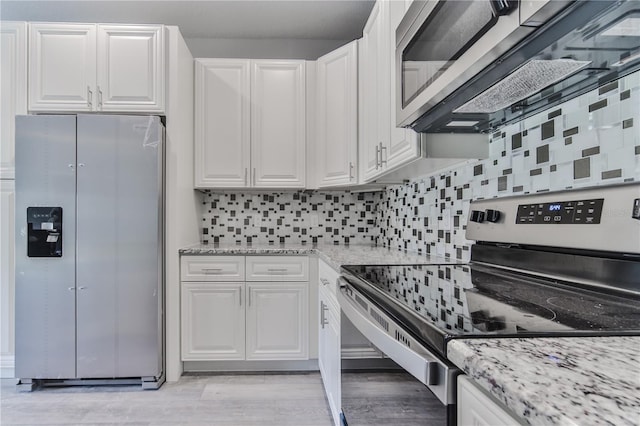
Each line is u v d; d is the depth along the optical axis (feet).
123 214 6.97
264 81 8.63
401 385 2.46
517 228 3.67
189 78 8.25
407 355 2.08
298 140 8.63
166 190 7.43
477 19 2.55
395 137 5.24
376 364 3.00
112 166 6.95
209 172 8.50
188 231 8.21
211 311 7.61
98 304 6.90
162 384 7.14
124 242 6.96
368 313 3.04
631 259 2.58
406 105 4.01
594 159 3.06
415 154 4.57
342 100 8.04
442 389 1.81
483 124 4.24
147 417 5.90
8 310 7.28
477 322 2.04
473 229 4.51
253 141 8.59
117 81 7.47
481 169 4.73
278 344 7.68
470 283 3.34
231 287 7.64
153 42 7.52
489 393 1.50
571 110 3.32
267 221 9.46
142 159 7.02
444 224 5.71
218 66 8.54
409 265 4.64
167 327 7.34
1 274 7.27
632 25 2.11
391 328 2.52
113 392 6.79
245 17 8.64
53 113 7.52
